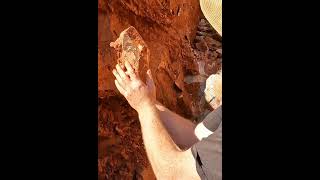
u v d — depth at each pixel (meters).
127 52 1.39
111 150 1.37
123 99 1.37
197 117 1.35
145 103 1.30
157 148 1.23
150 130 1.26
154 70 1.37
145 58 1.38
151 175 1.27
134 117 1.34
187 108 1.36
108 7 1.43
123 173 1.34
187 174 1.18
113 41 1.41
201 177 1.16
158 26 1.41
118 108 1.38
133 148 1.33
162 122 1.28
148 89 1.33
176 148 1.22
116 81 1.36
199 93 1.37
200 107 1.36
